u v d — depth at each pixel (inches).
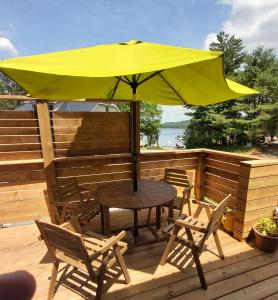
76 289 71.0
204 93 88.4
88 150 123.4
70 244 56.2
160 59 48.8
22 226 113.0
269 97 631.2
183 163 143.8
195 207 136.9
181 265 83.6
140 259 86.9
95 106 319.0
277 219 97.5
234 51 697.0
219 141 718.5
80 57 52.9
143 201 83.1
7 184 110.4
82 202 107.0
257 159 105.0
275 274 79.9
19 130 110.3
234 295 70.7
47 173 114.7
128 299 68.6
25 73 68.6
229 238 102.3
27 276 25.0
